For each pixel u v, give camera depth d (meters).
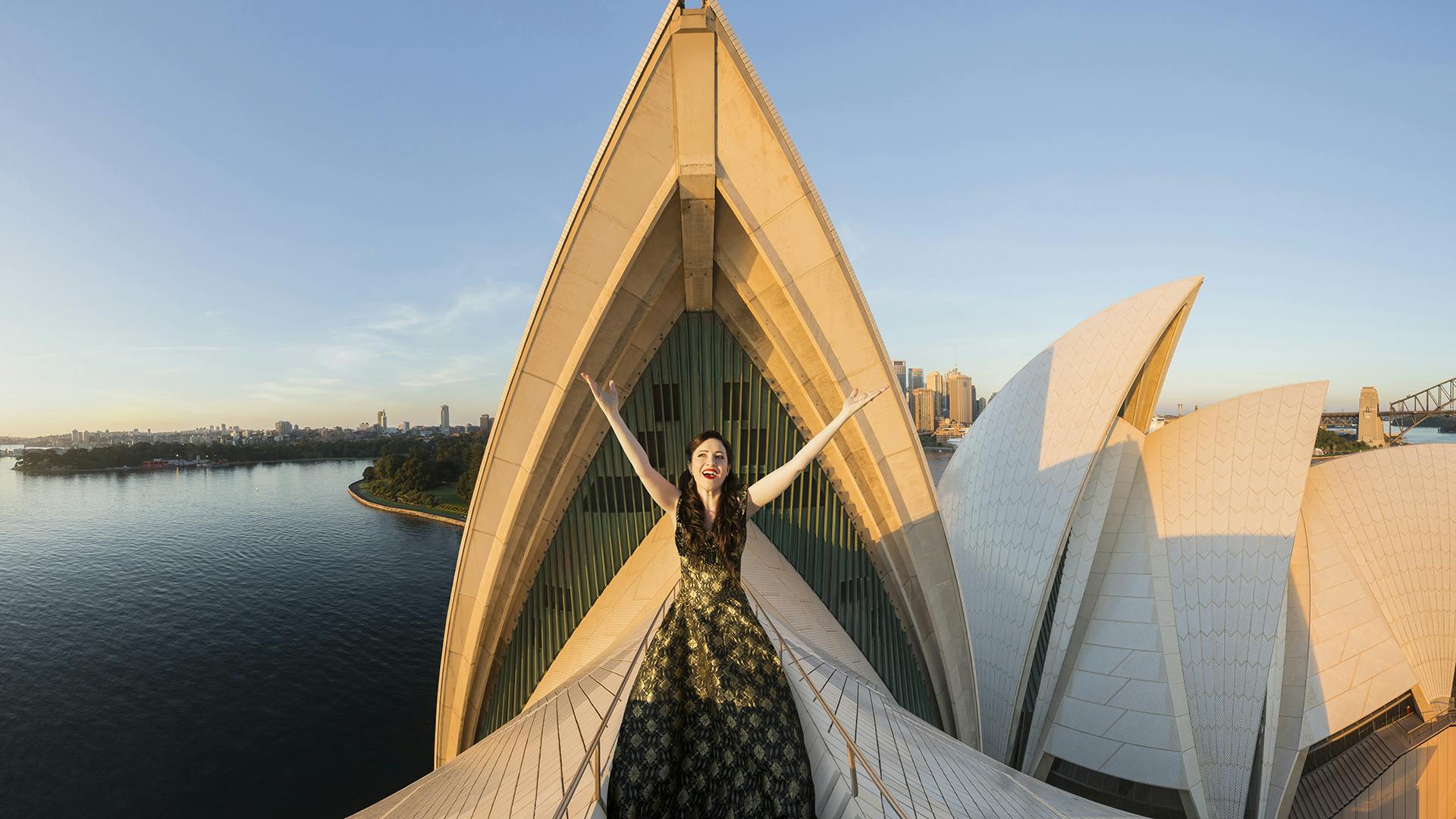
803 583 16.33
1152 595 22.33
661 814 3.65
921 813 5.59
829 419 15.65
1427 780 22.61
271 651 52.03
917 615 16.84
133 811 31.31
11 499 144.38
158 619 59.97
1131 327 24.52
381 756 36.34
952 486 32.09
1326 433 125.69
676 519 4.12
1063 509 23.64
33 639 54.84
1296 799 22.48
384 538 94.31
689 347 16.27
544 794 5.97
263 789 33.03
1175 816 20.08
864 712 8.08
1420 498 26.56
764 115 12.58
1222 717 21.80
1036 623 23.03
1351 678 22.44
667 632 4.07
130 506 131.75
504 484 15.60
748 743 3.74
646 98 12.49
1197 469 24.47
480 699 18.16
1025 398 28.20
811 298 13.91
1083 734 21.59
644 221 13.16
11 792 32.72
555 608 17.55
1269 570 22.47
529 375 14.48
